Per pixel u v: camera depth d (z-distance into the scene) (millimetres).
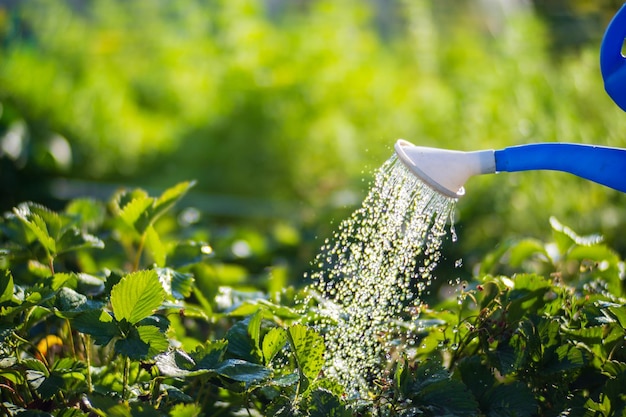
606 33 1792
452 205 1943
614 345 2068
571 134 4766
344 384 2047
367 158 5305
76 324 1793
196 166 6484
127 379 1961
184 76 7270
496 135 5152
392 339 2252
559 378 2008
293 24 7934
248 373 1774
